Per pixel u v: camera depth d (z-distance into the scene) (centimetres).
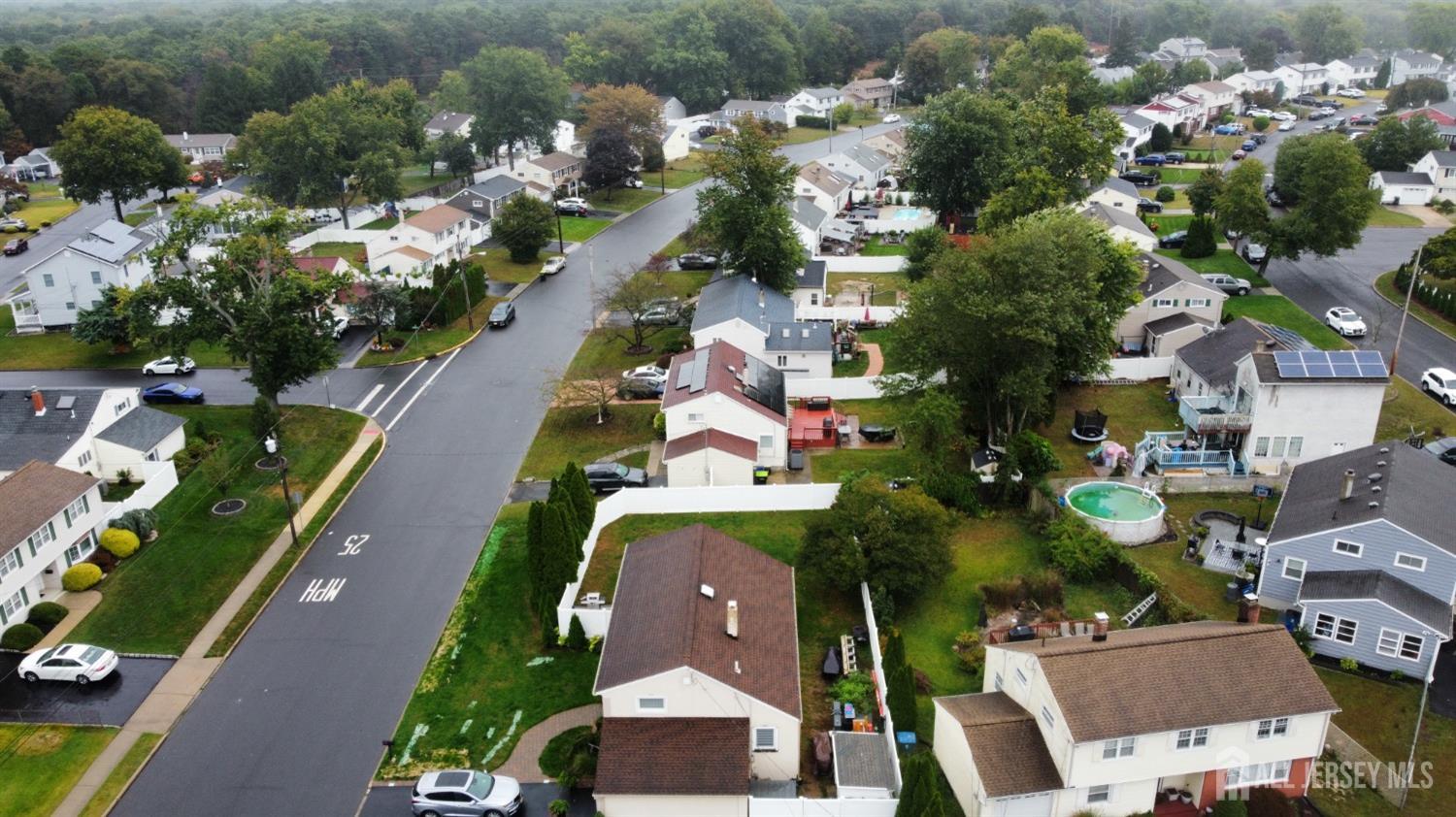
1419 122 13250
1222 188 10950
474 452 6775
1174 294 8181
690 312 8844
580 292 9956
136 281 9112
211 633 4984
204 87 16912
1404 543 4503
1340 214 9319
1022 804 3672
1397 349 7575
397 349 8519
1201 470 6241
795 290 9294
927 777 3384
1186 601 5016
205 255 10950
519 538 5741
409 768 4091
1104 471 6294
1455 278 9062
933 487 5903
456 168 14550
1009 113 11600
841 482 5894
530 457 6706
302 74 16562
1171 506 5903
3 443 6097
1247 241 11169
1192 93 17912
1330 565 4722
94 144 11231
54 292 8744
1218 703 3659
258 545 5709
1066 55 17225
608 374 7900
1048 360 6250
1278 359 6062
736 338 7700
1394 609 4406
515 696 4484
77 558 5441
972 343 6166
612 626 4359
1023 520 5794
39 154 15600
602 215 12756
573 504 5372
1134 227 10106
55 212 13500
